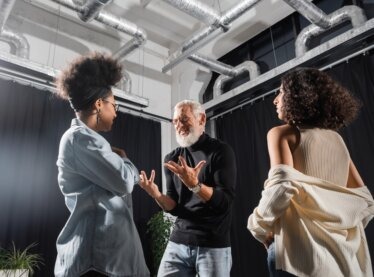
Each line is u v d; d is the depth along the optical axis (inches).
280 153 34.4
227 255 53.6
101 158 33.3
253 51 178.2
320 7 148.0
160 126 195.2
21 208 129.9
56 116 151.0
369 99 118.1
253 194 149.7
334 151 35.8
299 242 31.2
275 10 156.9
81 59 38.6
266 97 157.0
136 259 33.7
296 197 32.5
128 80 175.6
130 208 38.7
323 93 38.2
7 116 136.3
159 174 183.3
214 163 57.4
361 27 114.7
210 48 185.8
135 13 178.4
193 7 122.9
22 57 139.2
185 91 201.0
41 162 140.7
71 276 30.6
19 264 109.8
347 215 31.7
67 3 122.2
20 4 158.2
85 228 32.5
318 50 125.6
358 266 31.7
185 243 54.2
